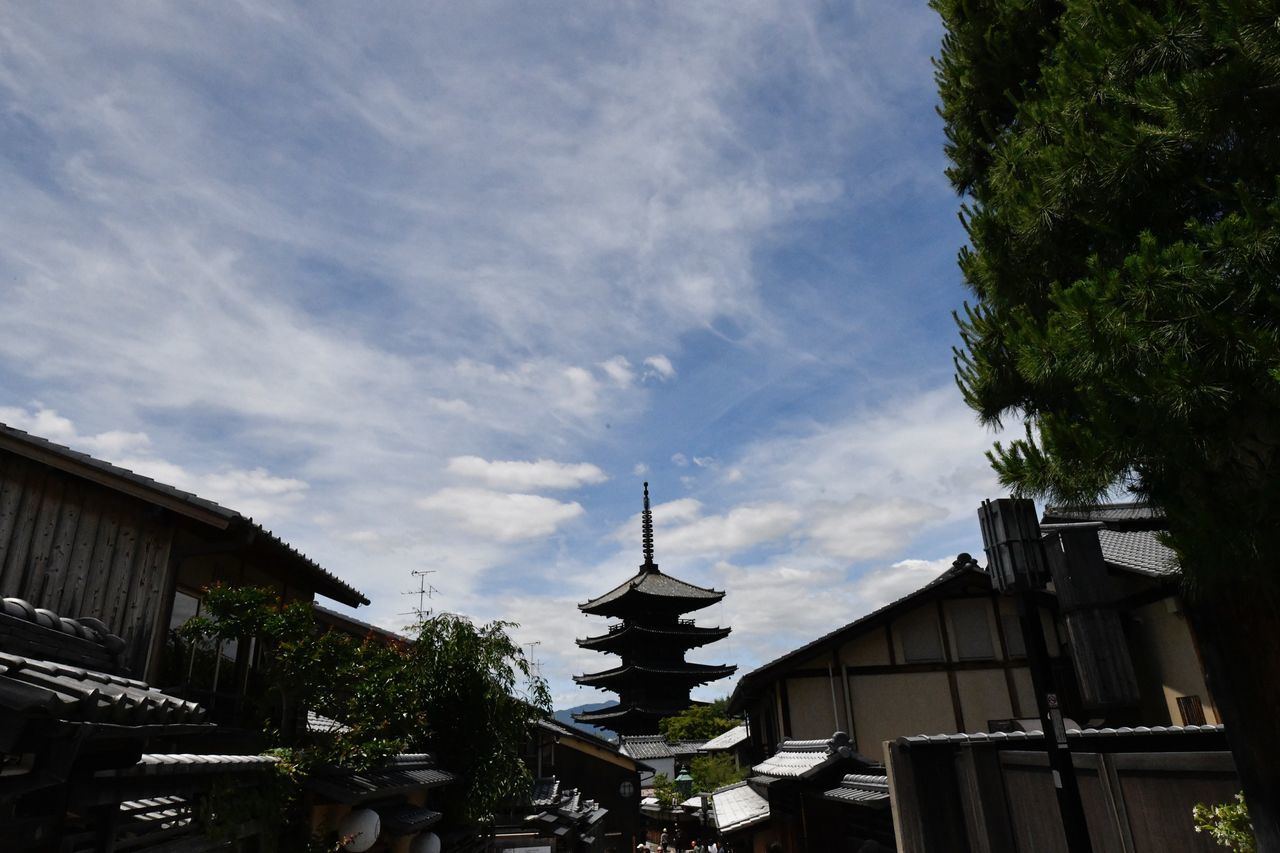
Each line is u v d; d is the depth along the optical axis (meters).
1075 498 4.20
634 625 52.28
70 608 8.73
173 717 4.43
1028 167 4.83
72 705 3.47
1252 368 3.34
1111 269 4.09
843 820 12.17
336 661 10.19
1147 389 3.60
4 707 3.27
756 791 20.00
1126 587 14.56
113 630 8.65
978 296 5.71
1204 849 4.35
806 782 12.97
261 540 9.66
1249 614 3.81
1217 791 4.30
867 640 18.69
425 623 14.83
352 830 9.54
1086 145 4.30
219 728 9.15
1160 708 13.79
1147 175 4.16
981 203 5.91
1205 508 3.63
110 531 9.09
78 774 4.29
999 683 18.14
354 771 9.83
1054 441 4.15
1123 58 4.21
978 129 6.13
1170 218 4.23
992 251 5.26
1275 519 3.43
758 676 18.77
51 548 8.95
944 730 17.83
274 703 10.36
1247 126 3.70
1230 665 3.92
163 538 9.13
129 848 5.35
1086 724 14.02
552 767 29.36
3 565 8.80
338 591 13.20
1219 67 3.63
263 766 6.57
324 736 10.41
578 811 23.30
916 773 7.04
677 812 30.05
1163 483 3.92
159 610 8.81
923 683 18.23
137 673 8.53
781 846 15.41
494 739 14.45
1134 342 3.67
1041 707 4.60
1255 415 3.44
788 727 18.27
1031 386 5.04
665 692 54.38
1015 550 4.64
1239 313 3.46
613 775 30.70
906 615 18.80
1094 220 4.43
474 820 14.16
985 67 6.00
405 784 10.80
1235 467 3.57
